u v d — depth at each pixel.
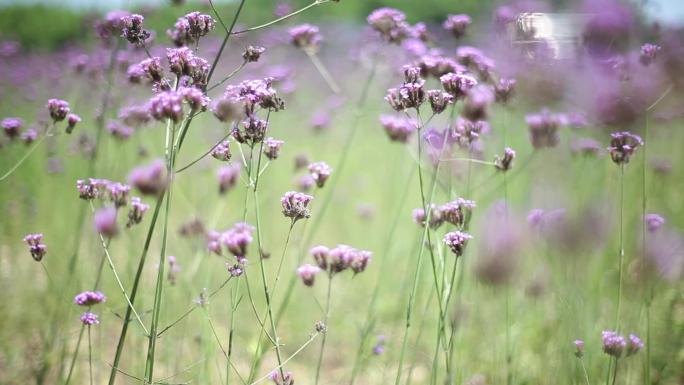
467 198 3.19
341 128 8.98
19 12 16.28
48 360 3.46
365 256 2.85
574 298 3.60
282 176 7.04
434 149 3.05
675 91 3.75
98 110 4.64
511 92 3.52
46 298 4.38
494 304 3.94
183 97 2.37
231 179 3.64
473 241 3.98
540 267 3.93
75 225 5.37
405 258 5.71
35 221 5.71
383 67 4.82
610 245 4.43
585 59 3.89
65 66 9.02
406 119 3.56
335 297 5.18
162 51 4.97
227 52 6.99
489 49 4.18
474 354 3.83
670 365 3.58
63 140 6.50
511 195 4.81
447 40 4.32
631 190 4.96
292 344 4.62
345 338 4.62
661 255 3.69
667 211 4.66
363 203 7.10
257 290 5.13
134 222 2.84
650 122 5.16
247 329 4.66
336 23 10.42
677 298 3.80
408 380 3.07
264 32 7.33
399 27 4.11
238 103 2.69
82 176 6.07
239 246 2.54
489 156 4.39
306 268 2.94
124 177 4.67
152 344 2.53
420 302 4.30
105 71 4.84
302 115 8.56
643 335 3.71
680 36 3.83
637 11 3.75
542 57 3.93
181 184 6.39
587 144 4.08
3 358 3.81
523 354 4.03
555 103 4.07
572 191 4.21
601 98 3.83
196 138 6.90
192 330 4.16
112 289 4.54
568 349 3.45
